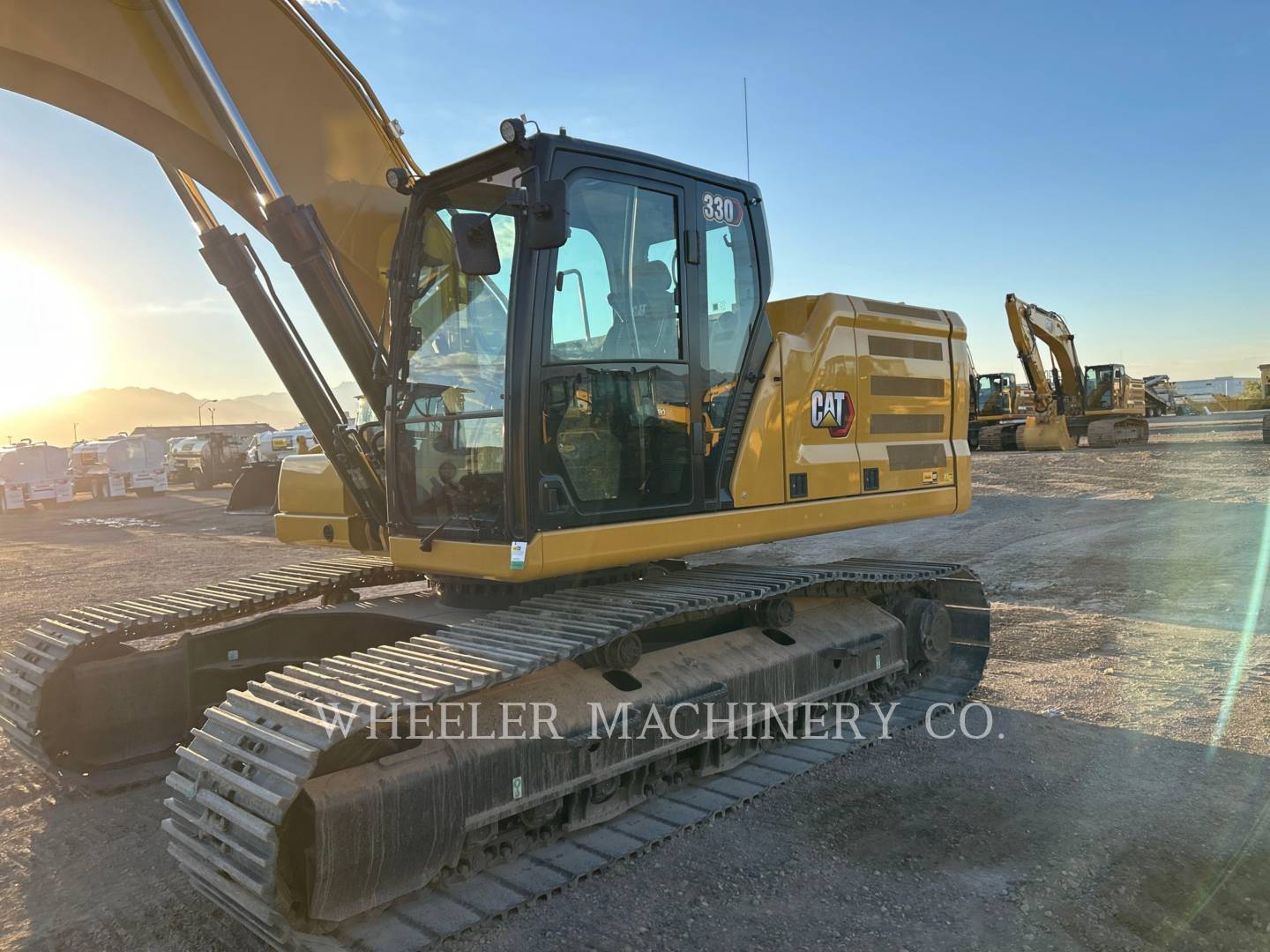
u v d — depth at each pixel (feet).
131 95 13.87
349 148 15.96
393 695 9.60
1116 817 12.88
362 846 9.55
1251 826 12.50
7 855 12.72
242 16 14.62
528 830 12.05
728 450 14.51
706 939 10.07
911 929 10.16
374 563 19.94
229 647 15.94
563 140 11.86
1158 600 27.35
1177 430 120.57
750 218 15.05
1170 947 9.64
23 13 12.94
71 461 106.83
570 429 12.27
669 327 13.60
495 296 12.35
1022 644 22.98
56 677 14.83
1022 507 49.16
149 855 12.67
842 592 18.20
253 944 10.31
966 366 20.47
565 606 12.84
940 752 15.79
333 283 14.19
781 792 14.29
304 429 85.76
